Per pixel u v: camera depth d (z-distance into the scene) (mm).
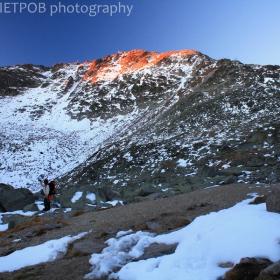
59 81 134375
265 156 23031
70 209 14008
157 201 12055
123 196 17312
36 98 115250
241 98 57625
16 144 70188
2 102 109875
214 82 72875
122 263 5566
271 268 4059
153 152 39062
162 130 54062
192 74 97375
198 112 56812
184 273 4641
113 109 91062
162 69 109375
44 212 13359
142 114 80562
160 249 5812
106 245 6789
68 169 57375
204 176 20766
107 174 37125
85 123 88000
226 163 25125
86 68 147125
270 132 31375
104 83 112062
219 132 41594
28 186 50688
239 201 9227
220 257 4934
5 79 127438
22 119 93688
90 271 5426
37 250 6871
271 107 51406
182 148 36500
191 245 5355
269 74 70812
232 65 77312
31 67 151125
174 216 8484
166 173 28375
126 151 43625
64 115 95812
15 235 8938
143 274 4844
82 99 103250
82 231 8219
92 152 63500
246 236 5066
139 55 132250
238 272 4305
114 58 140250
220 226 5699
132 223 8352
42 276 5434
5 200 14469
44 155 66188
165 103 77250
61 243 7141
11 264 6258
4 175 54438
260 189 11109
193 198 11227
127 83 104375
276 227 5148
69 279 5180
